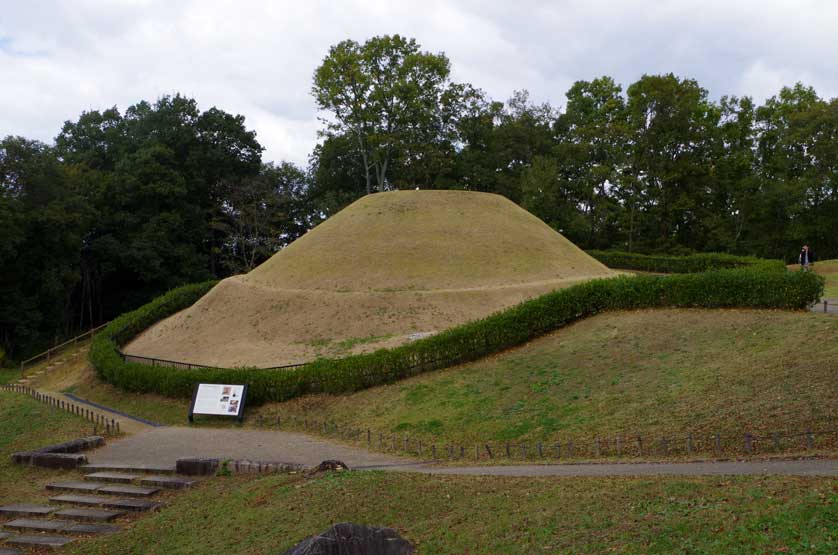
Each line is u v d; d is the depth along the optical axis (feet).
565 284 98.68
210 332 100.94
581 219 176.65
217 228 189.26
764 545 26.02
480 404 59.26
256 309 101.76
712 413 46.83
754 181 173.68
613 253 144.25
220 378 76.07
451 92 181.06
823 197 165.89
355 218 119.24
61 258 149.28
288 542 35.22
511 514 33.71
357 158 201.87
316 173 212.43
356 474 43.16
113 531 43.45
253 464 50.49
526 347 69.41
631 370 57.88
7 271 139.64
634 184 174.70
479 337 69.62
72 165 176.24
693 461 40.45
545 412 54.75
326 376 71.67
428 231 111.55
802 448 39.99
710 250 185.26
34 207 143.02
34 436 69.31
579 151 187.93
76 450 61.26
